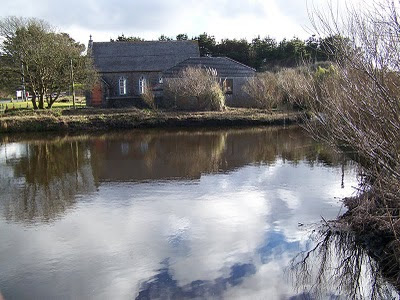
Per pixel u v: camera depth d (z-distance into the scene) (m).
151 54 38.53
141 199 11.25
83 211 10.32
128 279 6.94
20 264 7.51
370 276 6.93
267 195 11.46
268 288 6.61
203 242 8.38
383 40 5.15
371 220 8.05
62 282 6.87
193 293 6.48
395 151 5.25
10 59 29.45
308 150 18.50
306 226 9.06
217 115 28.72
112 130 26.62
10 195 11.84
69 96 49.53
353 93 5.70
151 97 31.84
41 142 22.08
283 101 30.86
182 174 14.16
